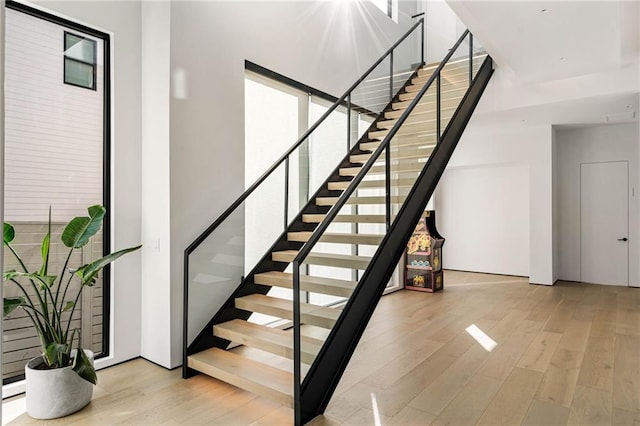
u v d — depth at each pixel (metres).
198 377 3.30
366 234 3.42
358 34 5.87
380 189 3.62
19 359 3.12
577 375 3.29
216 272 3.70
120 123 3.60
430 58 7.76
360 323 3.24
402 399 2.91
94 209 2.92
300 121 5.00
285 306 3.41
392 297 6.38
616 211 7.39
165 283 3.50
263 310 3.47
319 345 2.82
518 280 7.92
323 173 4.96
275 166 4.23
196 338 3.42
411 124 4.20
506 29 4.03
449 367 3.48
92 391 2.96
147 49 3.69
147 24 3.70
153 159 3.62
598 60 4.86
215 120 3.84
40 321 3.03
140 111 3.75
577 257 7.78
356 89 5.58
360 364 3.57
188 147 3.61
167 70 3.48
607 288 7.09
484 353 3.83
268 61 4.43
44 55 3.24
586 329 4.60
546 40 4.28
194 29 3.67
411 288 6.98
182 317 3.53
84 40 3.46
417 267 6.92
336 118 5.17
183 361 3.29
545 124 7.40
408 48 7.06
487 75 5.80
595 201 7.60
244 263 3.97
